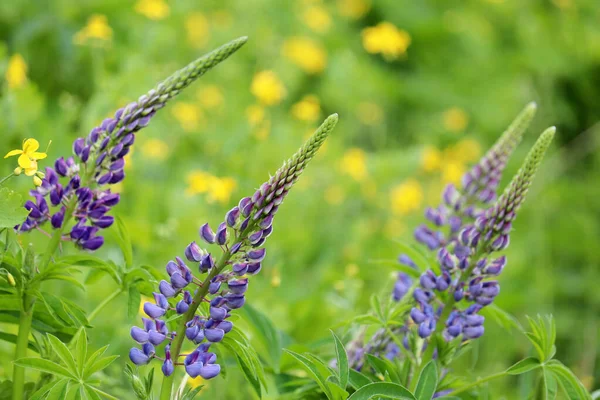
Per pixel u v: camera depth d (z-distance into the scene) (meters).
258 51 12.30
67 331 3.81
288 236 8.44
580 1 15.27
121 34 9.43
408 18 15.02
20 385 3.66
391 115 13.49
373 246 9.36
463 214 4.75
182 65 11.23
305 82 12.70
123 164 3.66
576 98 14.22
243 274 3.24
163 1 11.48
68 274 3.64
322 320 6.59
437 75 14.45
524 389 4.55
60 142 7.09
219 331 3.23
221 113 10.16
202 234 3.27
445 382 4.07
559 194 11.62
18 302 3.67
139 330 3.23
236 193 8.16
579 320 9.89
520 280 9.99
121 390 4.67
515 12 15.56
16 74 7.00
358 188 10.02
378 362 3.92
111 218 3.70
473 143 12.15
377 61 14.64
